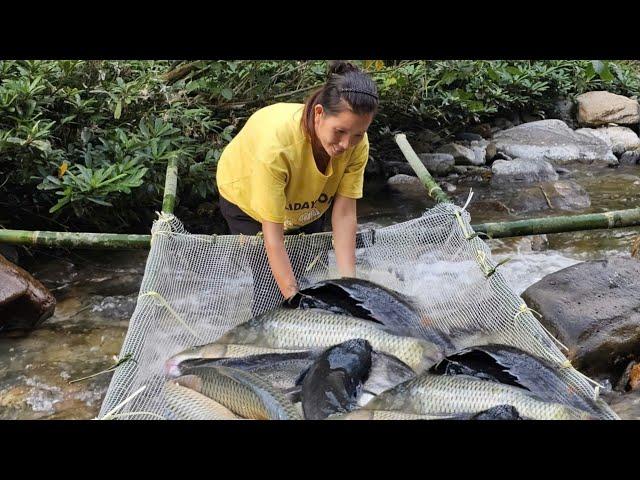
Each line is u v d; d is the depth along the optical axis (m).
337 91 3.23
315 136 3.48
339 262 4.01
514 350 3.31
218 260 4.23
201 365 3.35
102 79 6.13
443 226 4.44
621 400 3.66
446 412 3.01
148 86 6.16
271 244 3.71
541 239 6.18
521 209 7.26
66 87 5.89
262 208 3.64
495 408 2.85
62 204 5.18
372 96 3.21
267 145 3.55
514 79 9.51
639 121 10.59
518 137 9.59
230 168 4.13
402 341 3.54
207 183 6.36
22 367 4.29
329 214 7.04
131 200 6.03
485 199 7.70
